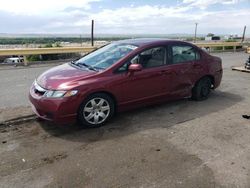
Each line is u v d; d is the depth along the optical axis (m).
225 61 13.80
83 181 2.87
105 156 3.40
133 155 3.43
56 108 3.93
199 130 4.24
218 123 4.55
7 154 3.44
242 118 4.80
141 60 4.76
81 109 4.12
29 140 3.86
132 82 4.59
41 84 4.22
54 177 2.95
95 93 4.22
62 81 4.11
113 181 2.87
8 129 4.24
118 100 4.51
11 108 5.21
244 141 3.86
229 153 3.49
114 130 4.24
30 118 4.64
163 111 5.15
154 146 3.68
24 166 3.16
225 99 6.04
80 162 3.26
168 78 5.11
